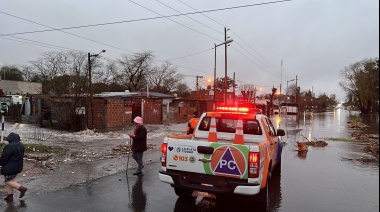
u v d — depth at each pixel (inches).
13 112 1146.7
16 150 228.5
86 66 1210.6
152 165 379.9
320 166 397.7
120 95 991.6
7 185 251.1
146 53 2417.6
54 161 380.5
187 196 246.8
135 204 231.3
